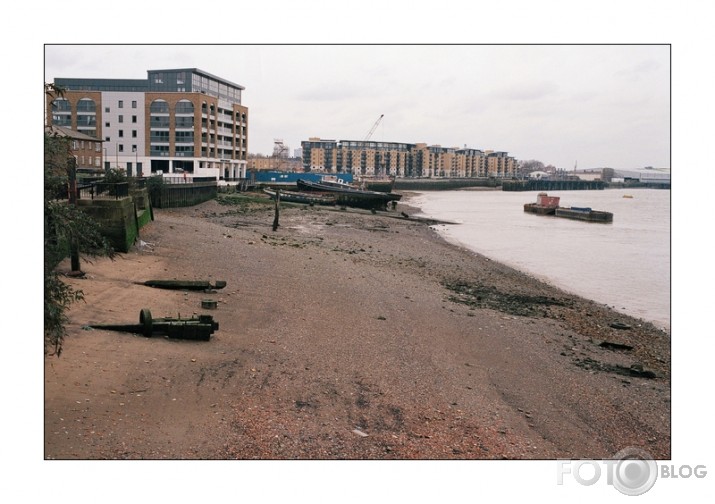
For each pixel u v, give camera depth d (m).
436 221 77.94
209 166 103.00
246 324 19.72
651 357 20.78
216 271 27.86
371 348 18.48
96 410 12.13
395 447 12.12
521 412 14.84
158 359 15.31
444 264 39.81
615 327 24.77
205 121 101.25
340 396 14.45
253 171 112.81
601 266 42.66
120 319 18.17
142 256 29.53
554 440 13.34
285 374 15.43
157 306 20.48
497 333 21.92
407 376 16.41
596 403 15.88
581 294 32.56
